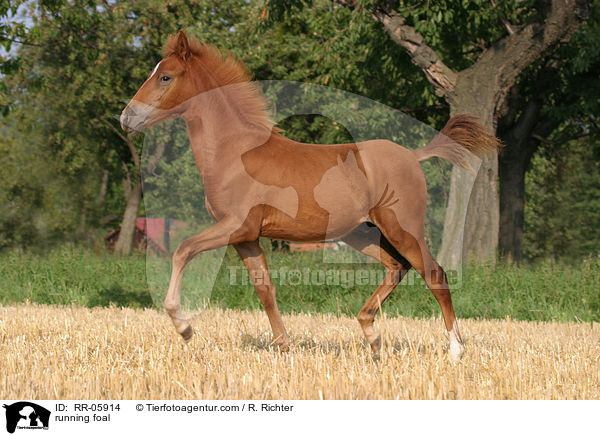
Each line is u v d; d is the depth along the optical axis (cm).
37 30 1340
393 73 1453
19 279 1138
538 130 1752
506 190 1730
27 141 2598
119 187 3762
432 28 1242
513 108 1652
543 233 3666
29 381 386
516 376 399
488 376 418
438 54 1628
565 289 970
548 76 1623
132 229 2742
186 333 468
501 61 1223
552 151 2150
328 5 1518
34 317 743
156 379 389
